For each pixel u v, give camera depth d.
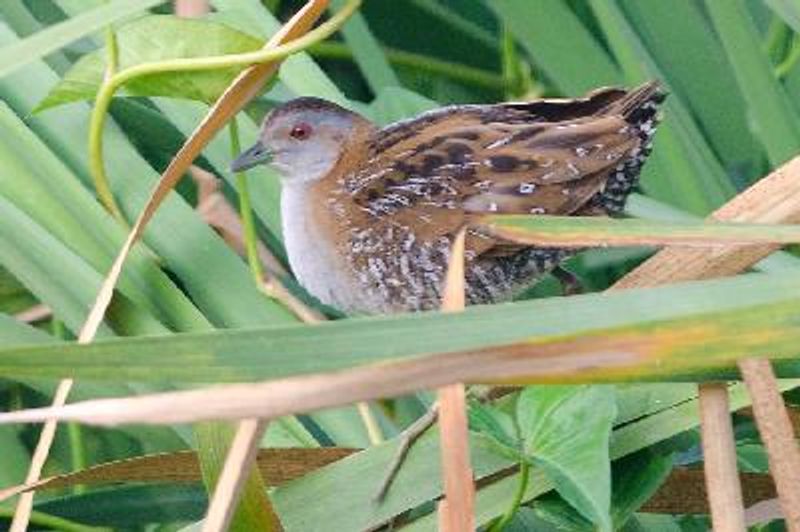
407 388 3.12
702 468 3.35
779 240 3.20
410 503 3.30
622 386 3.33
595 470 3.24
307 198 3.46
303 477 3.32
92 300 3.40
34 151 3.43
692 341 3.13
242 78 3.34
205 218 3.48
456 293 3.22
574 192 3.42
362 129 3.47
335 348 3.15
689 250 3.33
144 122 3.50
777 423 3.24
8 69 3.36
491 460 3.31
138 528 3.43
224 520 3.20
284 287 3.46
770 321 3.14
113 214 3.41
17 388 3.49
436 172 3.44
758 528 3.42
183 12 3.50
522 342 3.13
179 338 3.15
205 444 3.27
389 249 3.44
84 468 3.37
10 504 3.40
